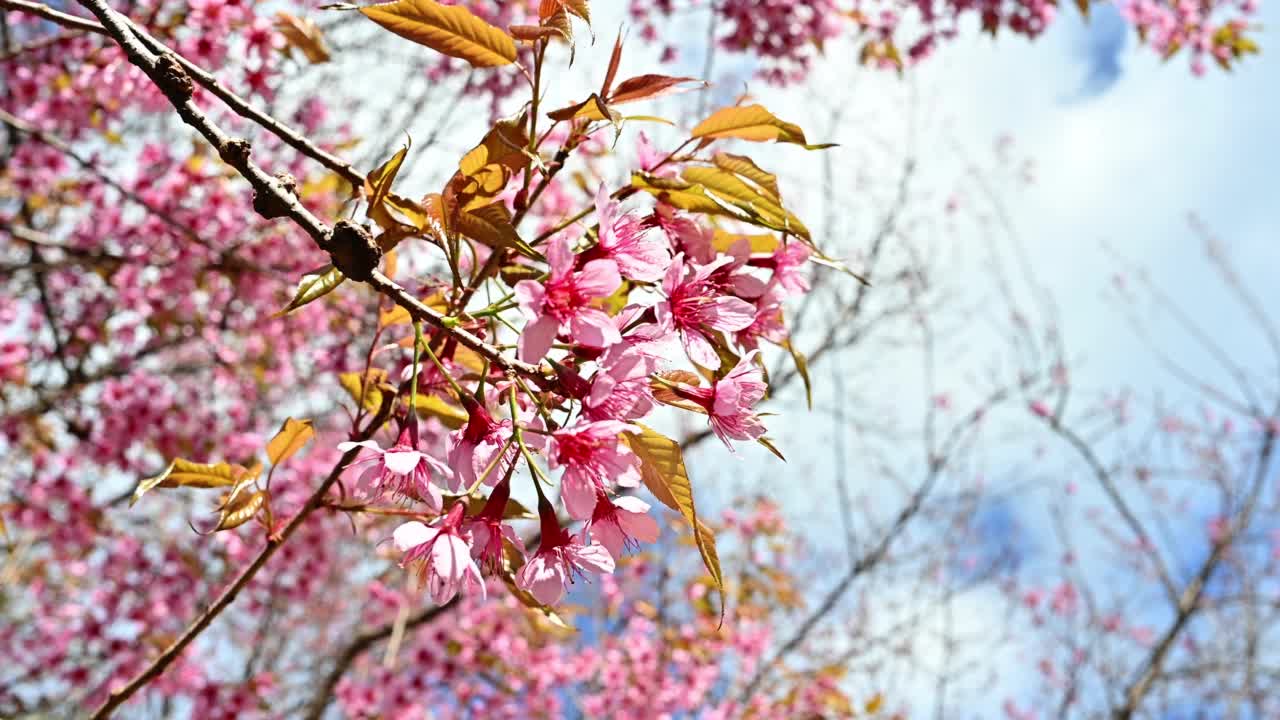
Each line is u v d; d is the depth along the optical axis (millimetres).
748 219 1755
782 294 1991
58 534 5668
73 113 5078
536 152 1634
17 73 5121
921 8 6430
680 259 1682
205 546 6047
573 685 7336
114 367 6062
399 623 6410
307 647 9320
